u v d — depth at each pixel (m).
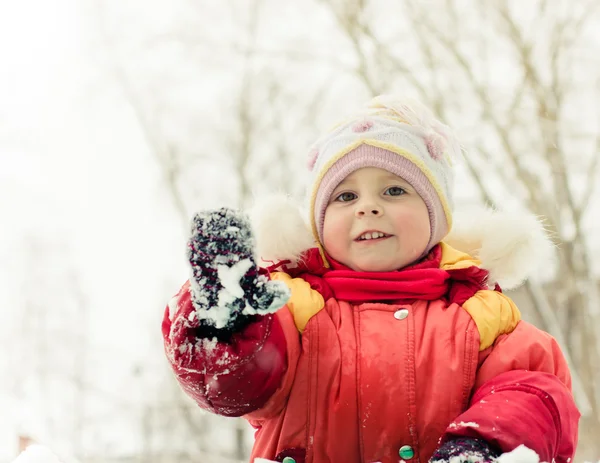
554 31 8.82
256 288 1.28
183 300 1.40
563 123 8.57
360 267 1.80
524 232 1.95
